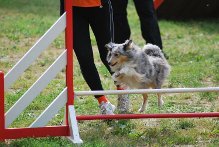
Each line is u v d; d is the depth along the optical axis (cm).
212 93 1405
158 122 1127
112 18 1106
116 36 1227
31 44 2297
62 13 1056
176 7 3038
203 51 2184
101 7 1067
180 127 1088
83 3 1045
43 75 967
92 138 991
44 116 978
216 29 2872
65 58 973
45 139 968
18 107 959
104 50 1155
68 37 967
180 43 2408
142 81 1172
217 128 1078
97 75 1087
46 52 2117
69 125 976
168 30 2783
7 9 3303
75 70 1759
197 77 1664
